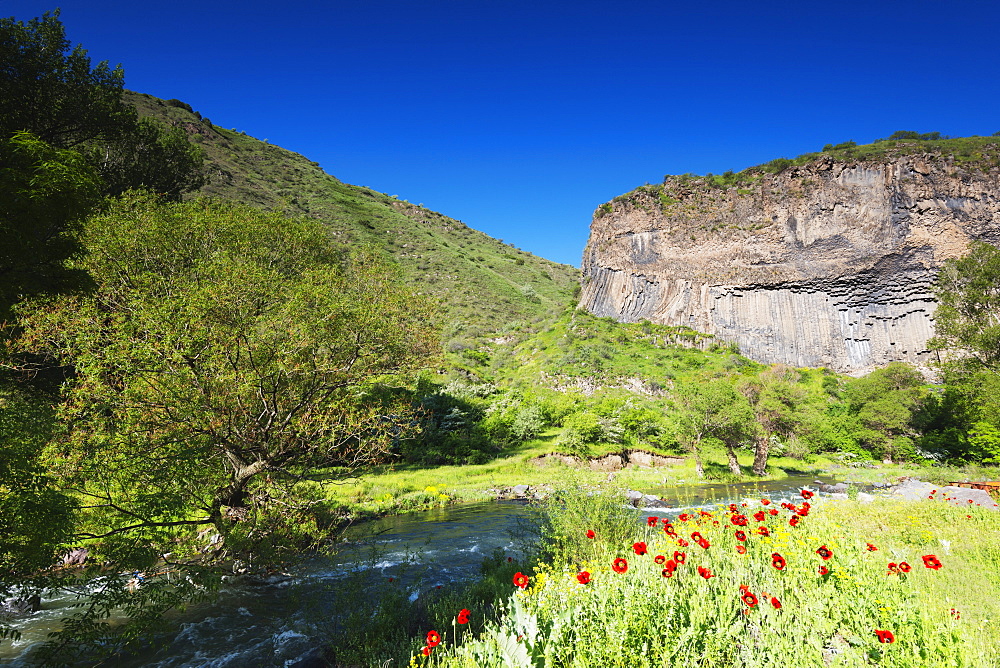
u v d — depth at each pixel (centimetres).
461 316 9469
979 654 360
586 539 820
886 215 7556
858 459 4291
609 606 441
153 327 1097
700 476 3169
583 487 934
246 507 1234
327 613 816
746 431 3291
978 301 3391
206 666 671
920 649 372
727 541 686
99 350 1089
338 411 1352
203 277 1692
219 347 1130
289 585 1010
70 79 2514
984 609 498
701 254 8762
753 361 7625
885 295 7475
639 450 3831
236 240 2322
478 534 1551
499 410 4453
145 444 999
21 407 668
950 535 860
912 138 9169
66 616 848
